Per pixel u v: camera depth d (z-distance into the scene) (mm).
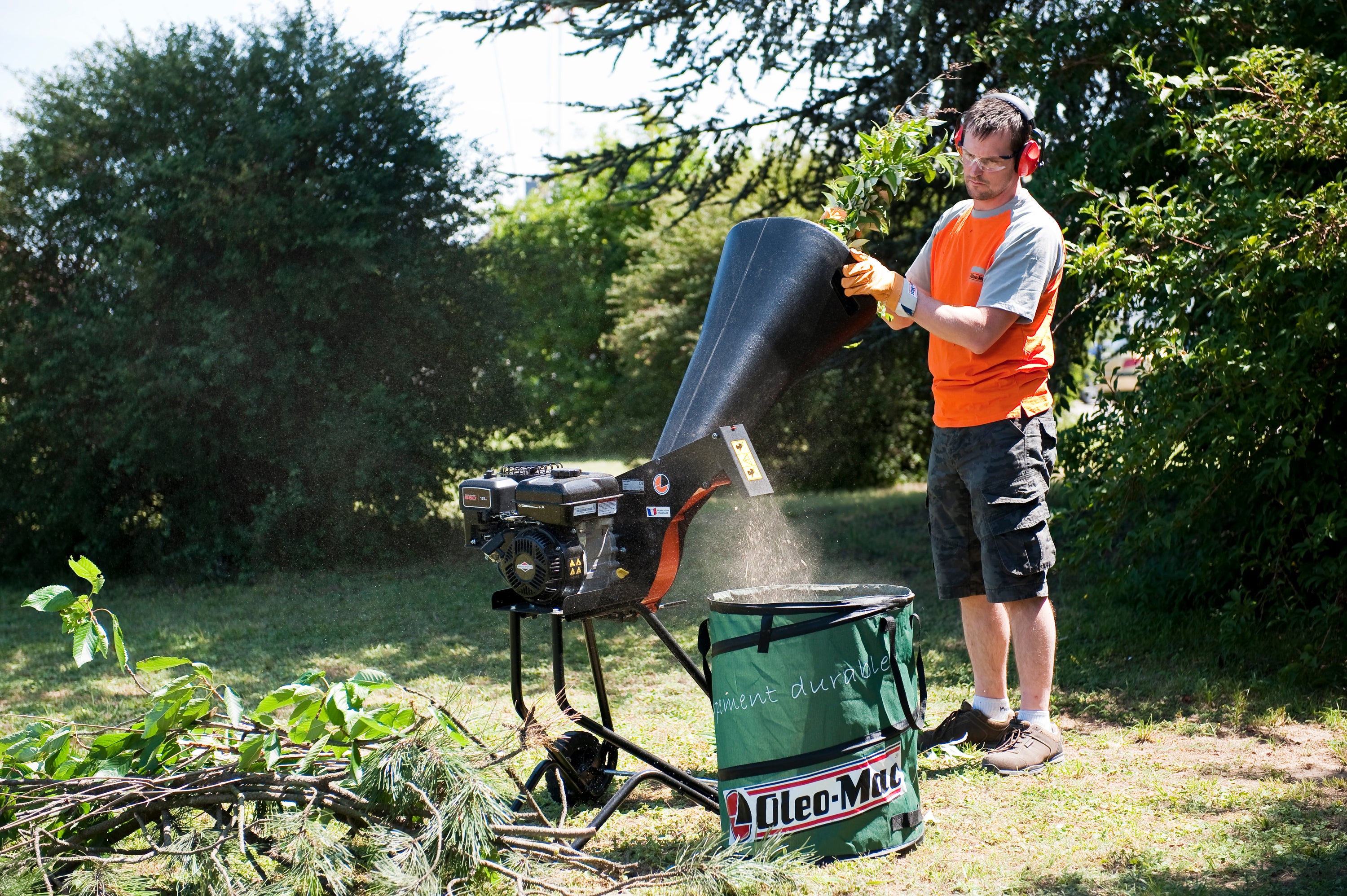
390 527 9438
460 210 10352
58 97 9328
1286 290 4426
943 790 3309
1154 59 5891
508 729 2984
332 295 9211
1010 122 3355
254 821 2594
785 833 2693
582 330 23781
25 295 9484
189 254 9078
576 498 2746
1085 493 5008
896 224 8977
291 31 9617
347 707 2660
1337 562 4613
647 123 9094
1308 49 4867
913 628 2949
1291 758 3506
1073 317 6879
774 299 3139
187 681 2787
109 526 9242
